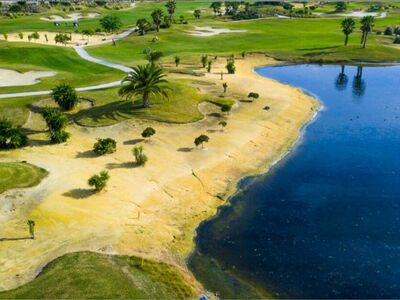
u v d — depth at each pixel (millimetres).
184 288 34906
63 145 59312
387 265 39000
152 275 35656
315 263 39281
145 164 54031
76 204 44250
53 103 74000
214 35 154500
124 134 63219
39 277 33781
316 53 129625
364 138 68562
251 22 187375
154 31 158250
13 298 31375
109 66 107250
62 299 31484
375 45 136875
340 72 113438
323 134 70188
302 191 51812
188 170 53906
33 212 42469
